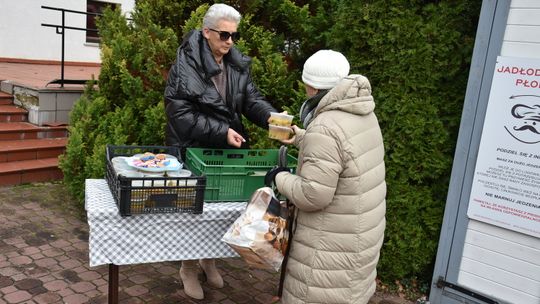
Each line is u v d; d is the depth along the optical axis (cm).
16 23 903
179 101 269
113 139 439
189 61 272
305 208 202
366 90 204
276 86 439
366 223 206
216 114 279
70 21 979
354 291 210
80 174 450
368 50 358
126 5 1062
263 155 281
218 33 266
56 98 601
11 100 629
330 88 216
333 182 195
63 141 589
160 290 329
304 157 201
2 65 849
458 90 338
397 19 336
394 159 348
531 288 293
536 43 283
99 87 486
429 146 344
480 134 305
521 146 288
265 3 490
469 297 319
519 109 287
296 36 486
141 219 227
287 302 217
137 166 232
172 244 236
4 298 301
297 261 212
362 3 354
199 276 352
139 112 461
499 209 300
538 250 289
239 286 346
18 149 538
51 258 362
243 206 249
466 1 324
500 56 293
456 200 320
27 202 473
